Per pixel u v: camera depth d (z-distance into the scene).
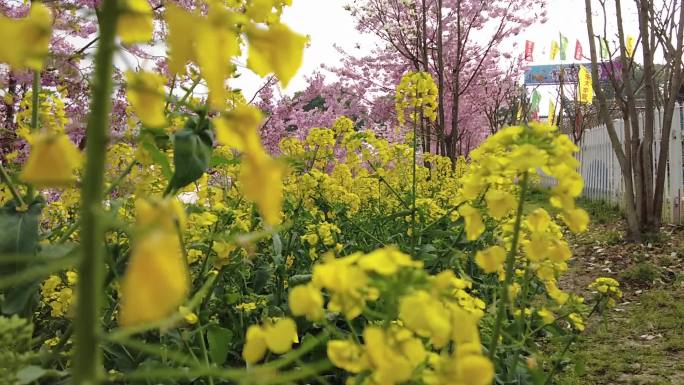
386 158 4.92
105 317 1.97
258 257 3.15
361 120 15.66
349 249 3.99
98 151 0.60
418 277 0.82
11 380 1.13
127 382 1.85
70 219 2.69
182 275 0.50
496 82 17.58
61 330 2.40
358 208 4.75
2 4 4.63
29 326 1.23
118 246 1.88
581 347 4.39
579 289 6.33
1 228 1.45
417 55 13.44
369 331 0.77
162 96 0.64
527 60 17.09
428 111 3.55
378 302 1.22
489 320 1.95
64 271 2.29
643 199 8.30
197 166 1.39
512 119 19.12
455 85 13.12
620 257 7.56
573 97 21.25
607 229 9.66
